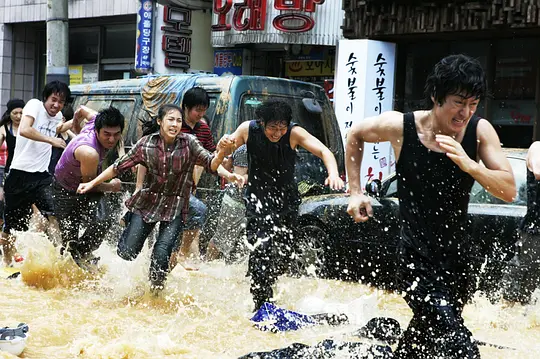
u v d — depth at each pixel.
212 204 9.41
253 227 6.61
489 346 5.79
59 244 7.95
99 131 7.66
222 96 9.84
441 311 4.44
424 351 4.55
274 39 16.03
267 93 10.14
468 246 4.63
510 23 11.51
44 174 8.68
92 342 5.51
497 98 13.27
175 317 6.52
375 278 8.34
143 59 17.09
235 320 6.42
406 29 12.70
